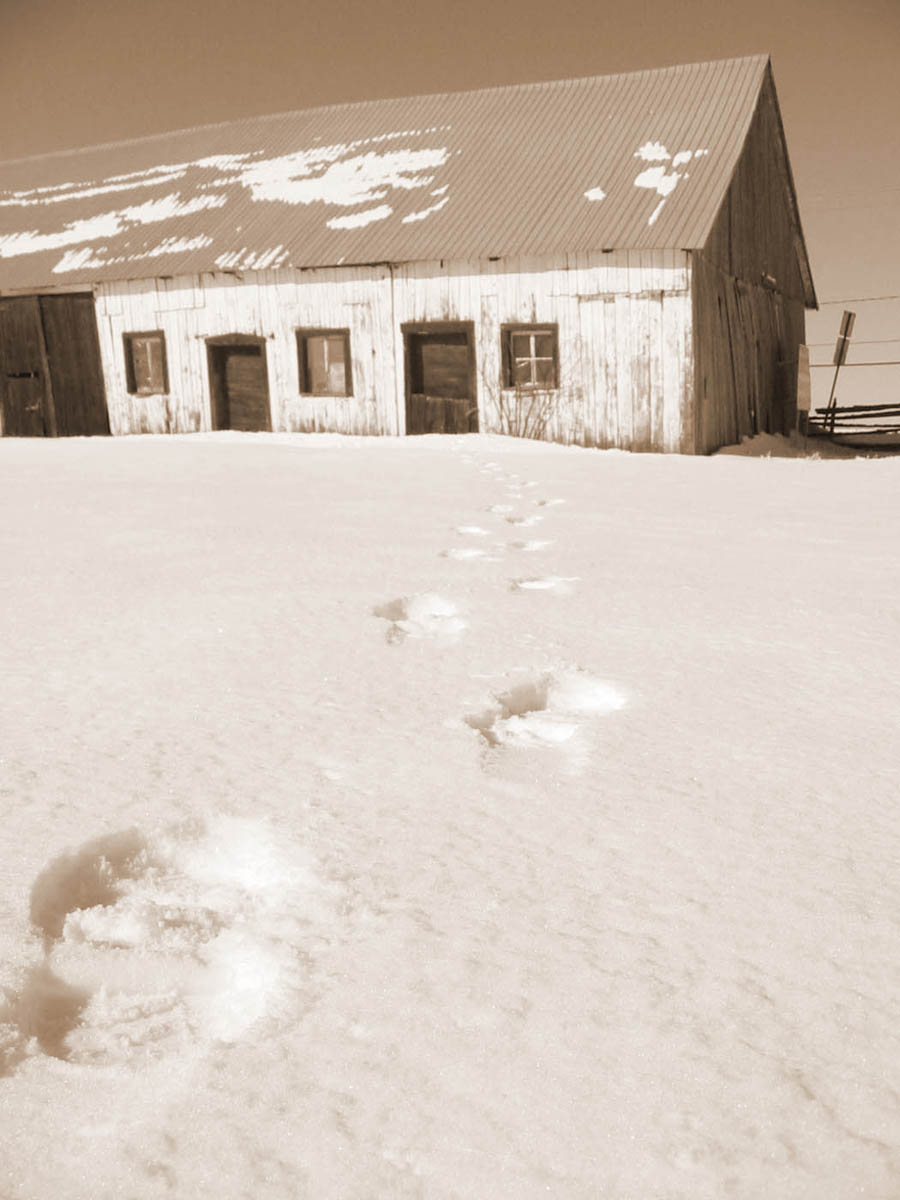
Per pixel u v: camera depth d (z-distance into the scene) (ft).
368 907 4.58
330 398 53.78
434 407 51.67
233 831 5.44
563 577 12.51
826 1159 3.07
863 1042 3.62
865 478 29.60
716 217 46.39
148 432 58.54
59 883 4.89
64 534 15.72
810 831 5.42
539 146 55.26
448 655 8.90
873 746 6.75
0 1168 3.01
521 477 27.76
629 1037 3.63
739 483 27.40
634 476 29.19
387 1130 3.18
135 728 7.00
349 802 5.76
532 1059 3.51
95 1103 3.31
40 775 6.10
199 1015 3.84
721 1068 3.47
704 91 55.01
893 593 11.66
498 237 49.26
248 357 56.29
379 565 13.05
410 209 53.72
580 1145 3.11
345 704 7.54
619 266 46.88
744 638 9.60
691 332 46.06
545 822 5.53
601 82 58.54
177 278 56.13
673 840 5.30
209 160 66.33
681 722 7.25
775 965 4.11
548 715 7.48
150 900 4.72
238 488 22.89
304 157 62.49
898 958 4.17
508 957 4.16
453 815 5.59
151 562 13.25
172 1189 2.95
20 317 61.26
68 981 4.05
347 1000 3.85
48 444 41.16
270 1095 3.33
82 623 9.98
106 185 68.39
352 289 52.24
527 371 50.37
